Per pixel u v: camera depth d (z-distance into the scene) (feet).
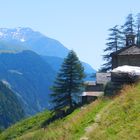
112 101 102.58
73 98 277.03
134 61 223.92
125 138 71.92
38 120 294.87
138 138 69.21
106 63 310.65
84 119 99.81
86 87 266.98
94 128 87.71
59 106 269.23
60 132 99.45
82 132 89.51
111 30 331.36
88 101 248.32
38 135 118.21
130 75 114.11
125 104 89.51
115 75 117.19
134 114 81.76
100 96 125.59
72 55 271.28
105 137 77.71
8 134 294.46
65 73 269.64
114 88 116.26
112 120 85.20
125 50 227.61
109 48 327.06
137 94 92.22
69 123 105.50
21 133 285.64
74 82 269.03
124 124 79.36
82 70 272.31
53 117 272.31
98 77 263.90
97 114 97.96
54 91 269.85
